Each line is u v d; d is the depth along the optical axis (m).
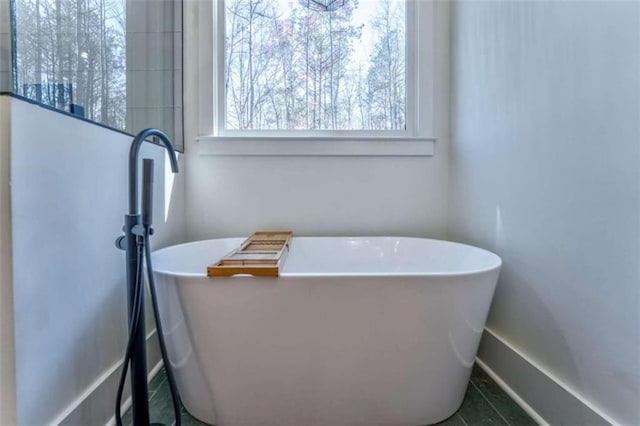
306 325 0.89
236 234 1.60
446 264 1.39
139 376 0.82
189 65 1.59
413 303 0.89
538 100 1.01
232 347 0.91
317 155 1.61
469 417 1.01
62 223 0.79
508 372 1.13
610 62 0.77
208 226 1.60
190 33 1.58
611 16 0.76
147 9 1.35
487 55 1.30
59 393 0.77
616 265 0.76
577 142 0.87
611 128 0.77
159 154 1.33
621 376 0.75
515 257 1.12
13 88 0.66
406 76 1.65
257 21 1.63
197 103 1.59
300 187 1.61
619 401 0.76
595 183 0.81
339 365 0.92
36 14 0.75
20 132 0.67
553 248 0.95
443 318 0.91
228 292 0.88
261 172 1.60
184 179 1.58
